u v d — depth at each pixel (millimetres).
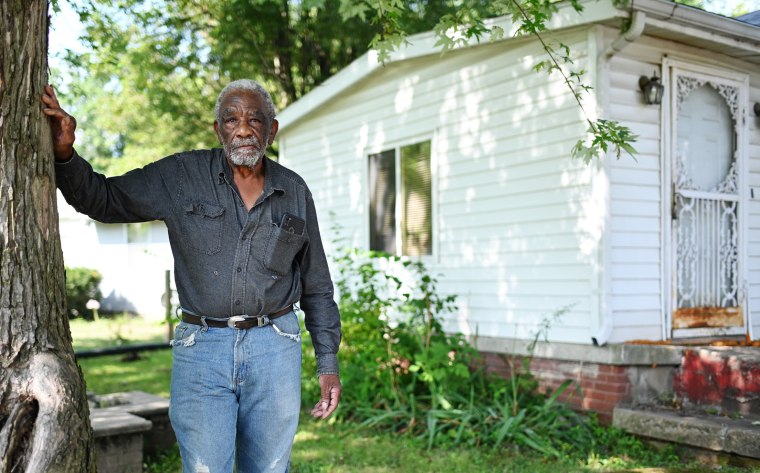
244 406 2549
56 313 2215
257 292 2465
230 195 2477
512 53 6371
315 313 2799
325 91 8414
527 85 6230
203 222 2434
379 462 4922
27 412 2037
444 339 6273
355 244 8242
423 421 5844
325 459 4996
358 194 8219
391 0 3746
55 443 1984
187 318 2496
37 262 2160
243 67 13516
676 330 5926
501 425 5410
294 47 13570
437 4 12492
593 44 5586
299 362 2621
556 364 5965
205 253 2439
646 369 5535
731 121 6395
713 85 6238
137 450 4609
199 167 2486
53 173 2223
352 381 6391
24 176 2135
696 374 5328
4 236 2104
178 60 13086
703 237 6152
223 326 2463
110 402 5594
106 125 18281
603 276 5523
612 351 5453
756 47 6023
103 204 2342
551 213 6004
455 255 6973
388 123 7797
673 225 5938
